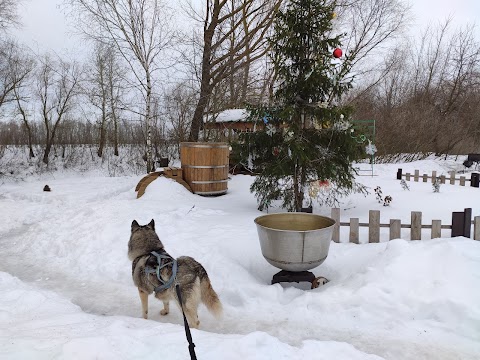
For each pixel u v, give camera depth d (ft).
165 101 68.28
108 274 19.93
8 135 110.22
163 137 75.92
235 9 64.69
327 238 16.33
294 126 26.08
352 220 21.58
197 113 59.67
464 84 103.09
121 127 108.17
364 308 14.19
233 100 62.23
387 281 15.06
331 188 29.58
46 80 95.61
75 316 13.92
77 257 22.00
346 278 16.93
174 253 20.79
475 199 33.32
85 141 117.50
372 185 43.70
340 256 19.85
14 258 23.20
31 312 14.62
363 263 18.63
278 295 16.15
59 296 16.84
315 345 11.33
